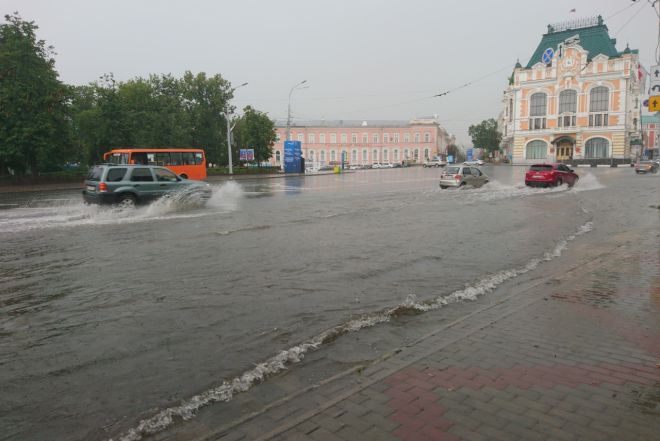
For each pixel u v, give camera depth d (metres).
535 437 2.82
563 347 4.18
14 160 33.59
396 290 6.40
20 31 34.47
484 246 9.51
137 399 3.56
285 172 56.00
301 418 3.07
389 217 14.04
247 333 4.86
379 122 119.25
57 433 3.12
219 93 57.62
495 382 3.52
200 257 8.30
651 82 15.49
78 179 38.44
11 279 6.87
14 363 4.15
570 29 75.12
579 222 13.11
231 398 3.56
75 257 8.34
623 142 69.75
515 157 80.19
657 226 11.89
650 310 5.16
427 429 2.92
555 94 75.19
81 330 4.91
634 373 3.65
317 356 4.32
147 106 49.34
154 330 4.92
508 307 5.38
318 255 8.52
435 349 4.18
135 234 10.76
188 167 35.59
